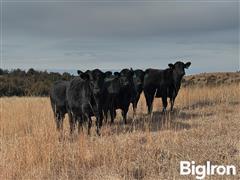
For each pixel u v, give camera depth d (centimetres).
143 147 1047
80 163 962
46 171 914
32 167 939
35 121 1359
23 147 1001
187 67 1850
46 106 1780
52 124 1253
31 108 1642
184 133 1192
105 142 1080
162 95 1800
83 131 1261
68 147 1055
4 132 1310
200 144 1059
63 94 1450
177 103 1995
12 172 910
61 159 974
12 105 1747
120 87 1518
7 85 3381
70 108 1371
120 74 1543
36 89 3173
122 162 930
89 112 1309
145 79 1769
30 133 1246
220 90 2175
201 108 1791
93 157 977
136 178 887
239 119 1418
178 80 1827
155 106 1964
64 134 1227
